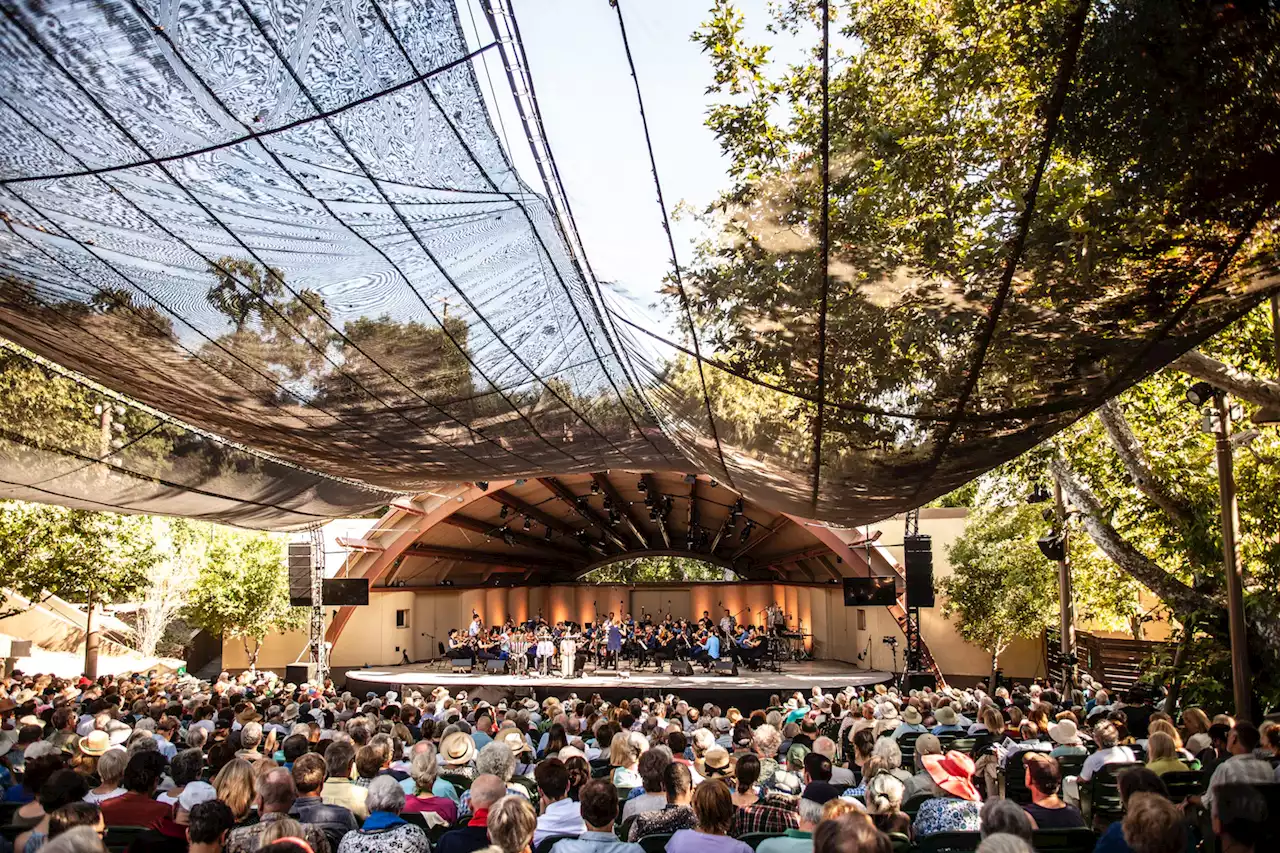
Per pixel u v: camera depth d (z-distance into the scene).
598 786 4.58
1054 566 24.56
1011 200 4.61
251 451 11.70
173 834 5.52
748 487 8.40
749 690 23.59
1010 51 4.17
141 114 5.05
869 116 4.45
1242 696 10.22
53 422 9.88
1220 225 4.64
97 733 7.31
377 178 5.60
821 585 32.06
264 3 4.43
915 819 6.21
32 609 35.84
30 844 4.65
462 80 4.84
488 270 6.66
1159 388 14.13
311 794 5.69
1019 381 5.68
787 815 5.80
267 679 22.59
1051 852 5.13
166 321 7.31
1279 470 11.98
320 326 7.34
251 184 5.66
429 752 6.32
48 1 4.30
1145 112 4.21
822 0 4.13
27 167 5.47
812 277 5.16
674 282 5.57
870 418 6.17
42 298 7.06
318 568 26.30
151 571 27.97
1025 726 9.69
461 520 30.73
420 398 8.62
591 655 29.50
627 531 41.22
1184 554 13.22
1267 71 3.94
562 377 8.33
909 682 23.03
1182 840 3.49
